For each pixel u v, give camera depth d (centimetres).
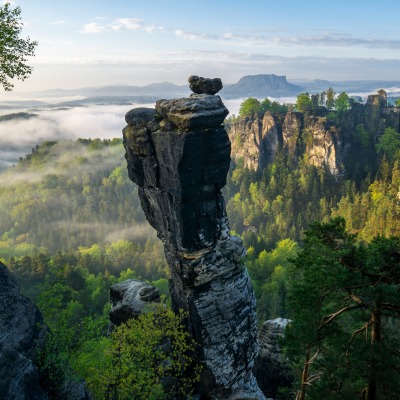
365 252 2056
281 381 4444
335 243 2233
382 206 13838
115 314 4056
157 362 3278
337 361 2173
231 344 3547
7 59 2406
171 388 3384
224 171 3216
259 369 4581
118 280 14650
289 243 14350
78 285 12644
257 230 19375
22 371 1791
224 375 3503
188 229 3247
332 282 2005
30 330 2000
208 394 3512
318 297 2189
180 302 3606
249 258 13538
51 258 16438
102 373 2691
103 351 2777
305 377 2559
